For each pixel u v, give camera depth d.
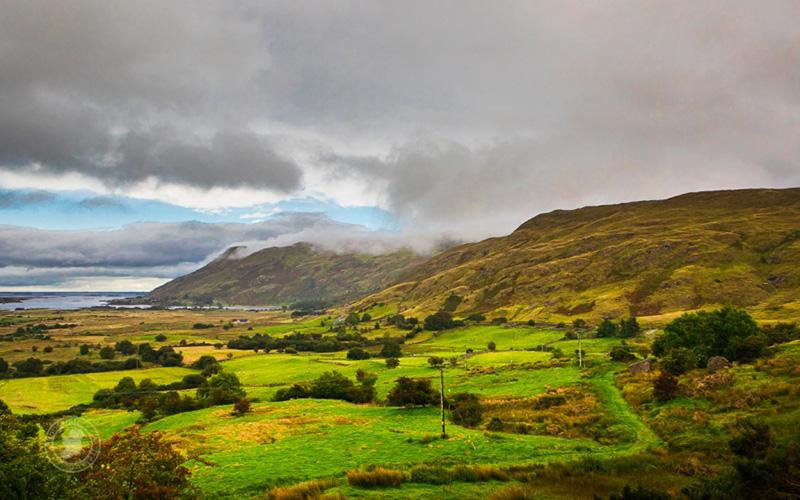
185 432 72.94
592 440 53.12
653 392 62.28
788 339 90.75
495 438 55.81
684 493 27.09
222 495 38.28
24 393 139.75
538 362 118.25
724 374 60.53
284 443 60.47
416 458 48.22
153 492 24.52
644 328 190.50
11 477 20.81
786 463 25.00
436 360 143.88
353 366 156.38
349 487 35.91
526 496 32.53
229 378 119.62
